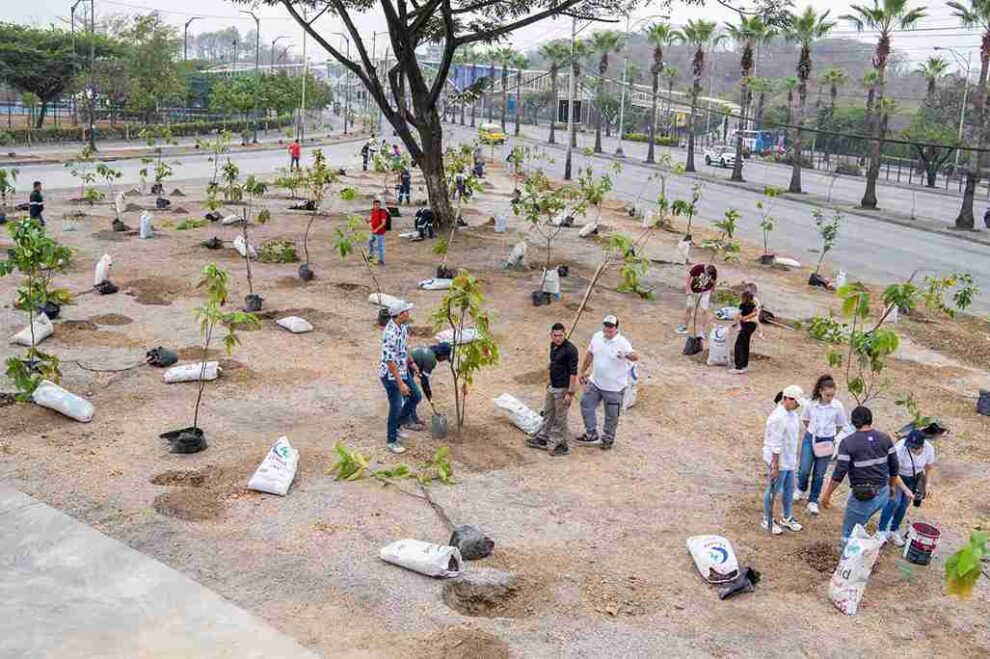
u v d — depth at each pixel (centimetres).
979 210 5047
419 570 784
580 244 2803
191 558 789
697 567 839
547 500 984
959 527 991
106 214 2836
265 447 1064
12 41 6419
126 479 946
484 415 1248
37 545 789
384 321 1672
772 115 10412
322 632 686
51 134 6178
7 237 2272
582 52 8025
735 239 3238
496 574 798
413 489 978
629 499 1007
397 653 664
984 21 4006
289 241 2275
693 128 6619
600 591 788
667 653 696
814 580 841
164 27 7325
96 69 6900
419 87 2691
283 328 1614
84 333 1501
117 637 659
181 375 1277
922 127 7162
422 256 2411
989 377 1666
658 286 2253
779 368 1595
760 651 712
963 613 802
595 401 1162
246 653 650
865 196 4759
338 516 895
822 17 5559
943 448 1257
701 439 1230
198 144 4328
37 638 649
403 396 1076
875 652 726
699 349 1650
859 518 870
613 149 8850
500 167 5969
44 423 1085
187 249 2297
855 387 1141
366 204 3478
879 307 2203
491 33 2594
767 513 936
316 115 13162
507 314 1833
